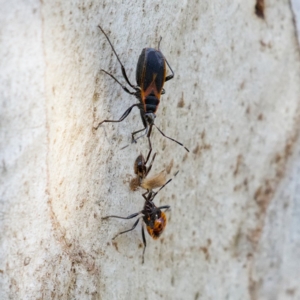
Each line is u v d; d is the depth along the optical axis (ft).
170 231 0.47
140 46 0.41
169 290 0.47
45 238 0.37
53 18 0.36
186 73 0.45
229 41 0.47
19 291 0.36
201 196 0.48
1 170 0.34
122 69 0.40
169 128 0.45
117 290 0.43
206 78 0.47
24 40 0.34
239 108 0.49
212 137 0.48
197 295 0.49
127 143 0.42
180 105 0.45
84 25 0.38
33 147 0.35
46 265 0.37
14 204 0.35
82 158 0.39
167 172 0.46
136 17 0.41
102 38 0.39
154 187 0.43
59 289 0.38
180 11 0.43
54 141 0.36
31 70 0.35
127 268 0.43
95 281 0.41
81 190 0.39
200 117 0.47
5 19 0.34
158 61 0.40
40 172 0.36
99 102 0.40
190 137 0.47
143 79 0.40
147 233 0.45
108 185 0.41
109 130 0.40
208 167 0.48
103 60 0.39
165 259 0.47
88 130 0.39
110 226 0.42
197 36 0.45
